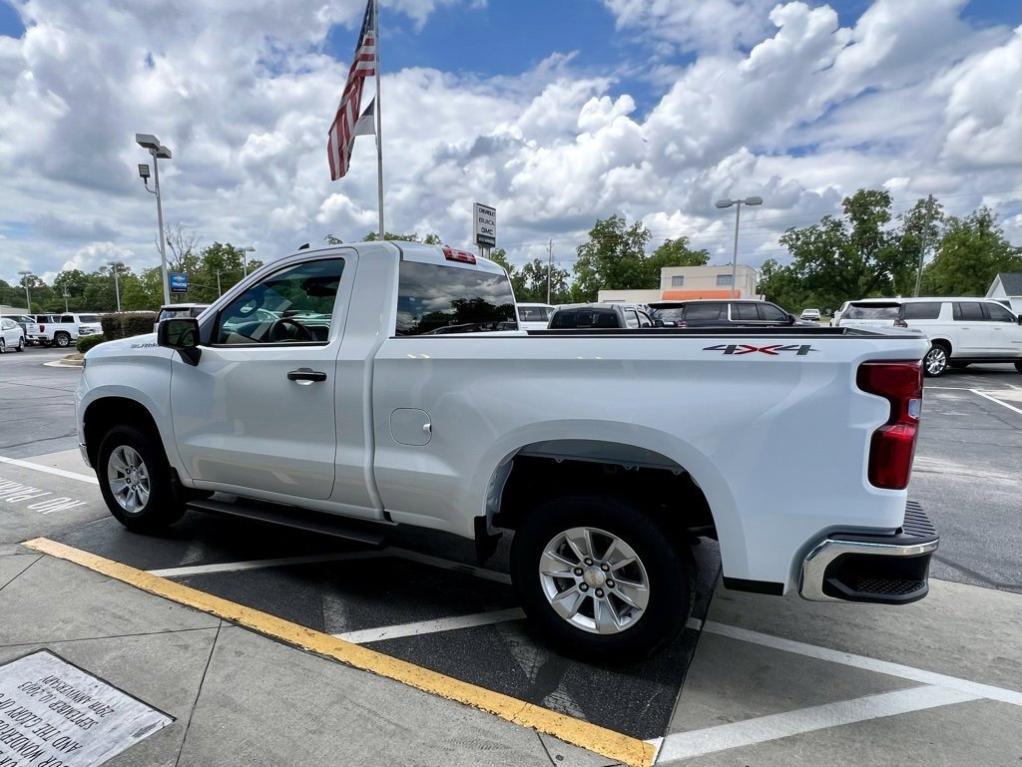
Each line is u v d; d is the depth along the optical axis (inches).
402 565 148.0
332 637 113.4
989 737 86.7
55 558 149.6
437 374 109.3
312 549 157.5
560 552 107.0
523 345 101.8
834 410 83.4
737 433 87.6
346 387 119.0
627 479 103.8
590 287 2891.2
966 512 186.9
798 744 85.2
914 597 83.0
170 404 146.7
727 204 984.9
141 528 166.1
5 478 225.1
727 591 135.0
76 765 79.7
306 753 82.6
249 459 134.3
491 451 104.5
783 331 110.4
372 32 465.4
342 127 473.1
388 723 89.0
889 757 82.4
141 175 791.7
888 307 558.6
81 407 166.7
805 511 85.6
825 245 2180.1
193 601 127.3
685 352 90.6
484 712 91.9
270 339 134.5
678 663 106.1
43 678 98.7
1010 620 121.9
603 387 95.5
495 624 119.3
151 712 90.7
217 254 2780.5
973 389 460.1
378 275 121.0
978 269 2212.1
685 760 81.9
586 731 87.7
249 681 99.0
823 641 114.1
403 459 114.2
